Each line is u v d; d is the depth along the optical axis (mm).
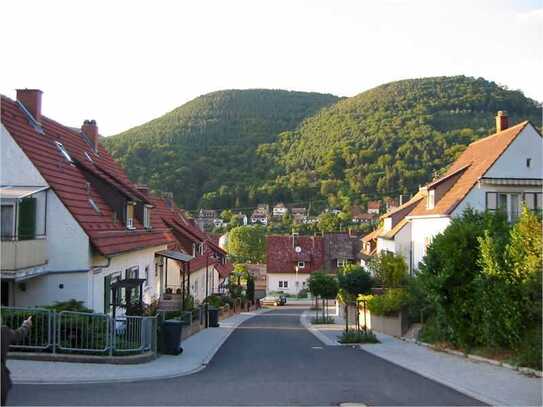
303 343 24234
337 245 85312
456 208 32188
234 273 73750
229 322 39688
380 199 91812
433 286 18188
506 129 36312
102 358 15367
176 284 40375
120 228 24547
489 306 16359
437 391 11992
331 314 52938
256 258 96688
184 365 16094
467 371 14875
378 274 33812
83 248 20172
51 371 13656
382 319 30141
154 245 28219
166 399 10711
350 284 31641
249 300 63000
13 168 20125
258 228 96062
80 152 27188
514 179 32312
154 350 17359
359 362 17219
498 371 14828
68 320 15500
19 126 21547
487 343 17078
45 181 20109
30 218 19328
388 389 12117
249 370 15383
